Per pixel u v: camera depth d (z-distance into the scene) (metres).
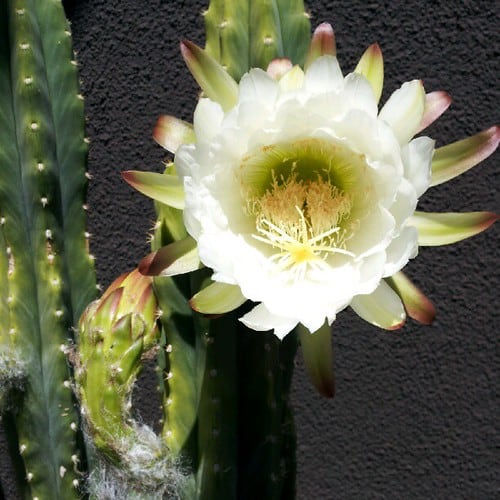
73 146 0.78
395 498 1.13
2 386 0.78
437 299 1.06
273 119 0.63
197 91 1.04
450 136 1.01
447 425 1.10
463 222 0.64
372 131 0.62
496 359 1.07
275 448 0.72
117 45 1.06
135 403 1.14
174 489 0.73
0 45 0.76
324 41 0.64
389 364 1.09
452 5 1.00
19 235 0.77
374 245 0.64
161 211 0.69
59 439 0.79
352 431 1.12
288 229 0.68
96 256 1.11
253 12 0.69
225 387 0.70
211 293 0.64
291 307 0.63
